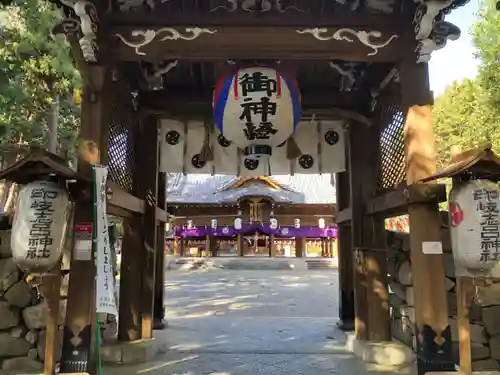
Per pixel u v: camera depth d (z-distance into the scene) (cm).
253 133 389
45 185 330
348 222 640
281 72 399
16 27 795
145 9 412
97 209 367
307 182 2997
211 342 614
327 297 1401
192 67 559
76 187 372
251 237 3095
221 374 459
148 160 611
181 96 584
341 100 578
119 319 561
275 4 401
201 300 1296
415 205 390
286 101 389
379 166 557
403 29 408
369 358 504
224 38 397
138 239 577
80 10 362
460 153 356
